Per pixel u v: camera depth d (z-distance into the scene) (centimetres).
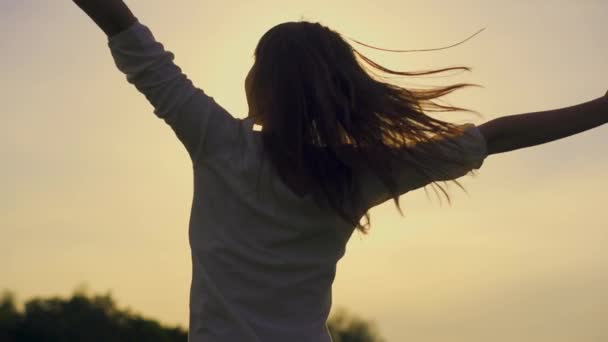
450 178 261
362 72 258
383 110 252
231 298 251
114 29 246
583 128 267
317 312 256
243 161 249
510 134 264
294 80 251
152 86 247
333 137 248
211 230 253
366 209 259
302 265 253
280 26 262
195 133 249
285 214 250
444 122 256
